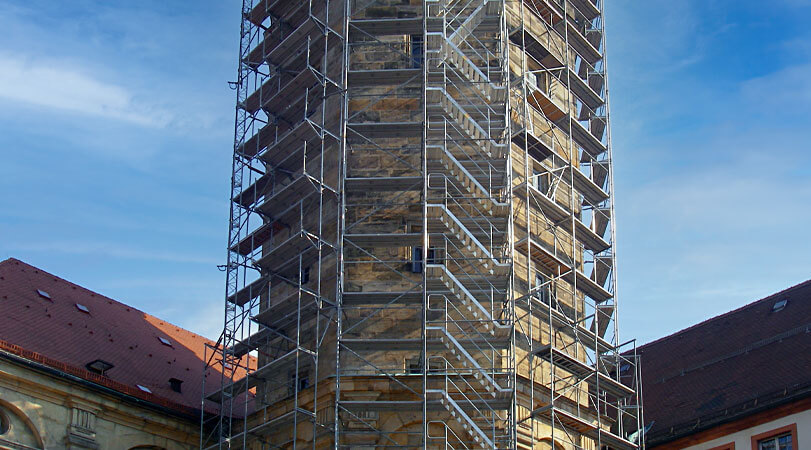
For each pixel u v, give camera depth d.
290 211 50.97
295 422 43.66
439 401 43.91
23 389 46.25
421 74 49.97
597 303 54.38
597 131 60.16
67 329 52.97
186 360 59.19
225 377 60.56
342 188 48.16
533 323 49.00
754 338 56.75
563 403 48.62
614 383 50.78
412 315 46.88
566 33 55.31
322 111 50.81
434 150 48.12
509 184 47.72
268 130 54.88
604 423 51.22
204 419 52.84
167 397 53.56
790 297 57.88
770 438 49.44
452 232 47.38
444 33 49.84
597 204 56.50
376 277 47.59
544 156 53.12
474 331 46.50
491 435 44.69
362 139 50.22
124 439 49.97
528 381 46.59
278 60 55.31
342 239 46.66
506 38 50.59
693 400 55.59
